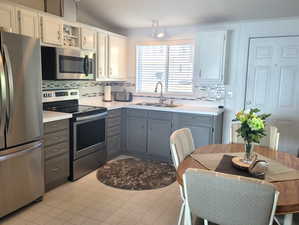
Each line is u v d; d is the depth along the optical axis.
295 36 3.56
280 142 3.83
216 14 3.66
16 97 2.32
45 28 3.05
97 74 4.00
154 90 4.70
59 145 3.01
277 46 3.69
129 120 4.26
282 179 1.62
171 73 4.51
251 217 1.27
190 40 4.25
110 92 4.62
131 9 3.81
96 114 3.55
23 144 2.46
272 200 1.22
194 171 1.35
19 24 2.73
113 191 2.99
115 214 2.51
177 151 2.00
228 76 4.03
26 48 2.39
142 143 4.20
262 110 3.90
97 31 3.93
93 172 3.56
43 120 2.71
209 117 3.64
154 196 2.89
